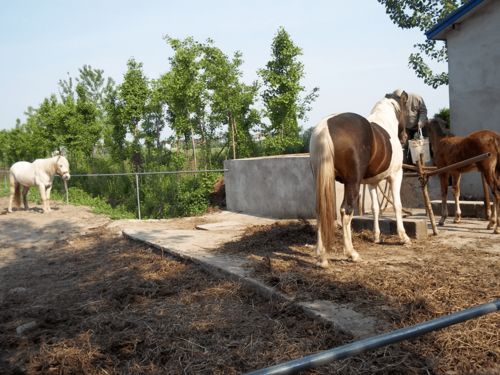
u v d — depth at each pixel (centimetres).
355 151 547
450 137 838
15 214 1413
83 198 1784
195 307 509
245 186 1266
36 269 790
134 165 1794
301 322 433
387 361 347
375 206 713
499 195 746
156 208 1541
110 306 541
